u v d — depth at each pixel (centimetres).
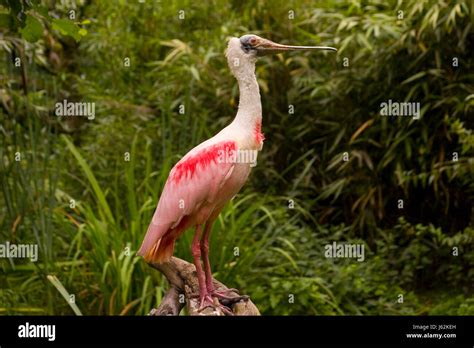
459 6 848
